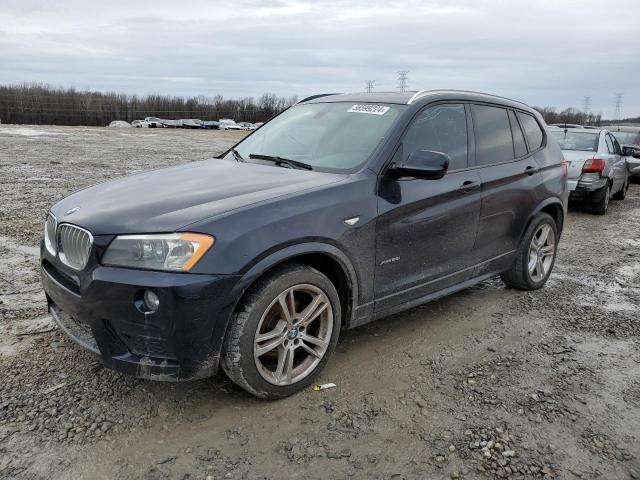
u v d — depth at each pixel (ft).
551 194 16.14
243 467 8.06
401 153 11.56
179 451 8.37
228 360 9.12
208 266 8.44
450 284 13.20
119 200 9.99
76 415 9.14
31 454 8.14
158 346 8.61
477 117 14.07
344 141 12.10
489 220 13.74
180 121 243.19
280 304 9.48
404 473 8.06
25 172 40.78
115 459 8.13
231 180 10.91
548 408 9.91
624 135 47.01
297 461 8.23
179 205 9.40
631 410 9.96
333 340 10.51
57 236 9.81
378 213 10.70
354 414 9.53
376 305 11.28
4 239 20.36
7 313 13.28
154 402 9.63
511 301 15.66
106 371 10.61
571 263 20.49
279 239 9.10
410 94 13.02
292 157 12.39
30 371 10.50
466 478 7.99
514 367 11.51
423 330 13.33
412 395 10.24
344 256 10.19
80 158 54.80
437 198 11.96
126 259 8.55
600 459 8.52
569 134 33.81
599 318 14.53
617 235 26.40
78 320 9.29
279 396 9.81
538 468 8.25
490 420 9.46
